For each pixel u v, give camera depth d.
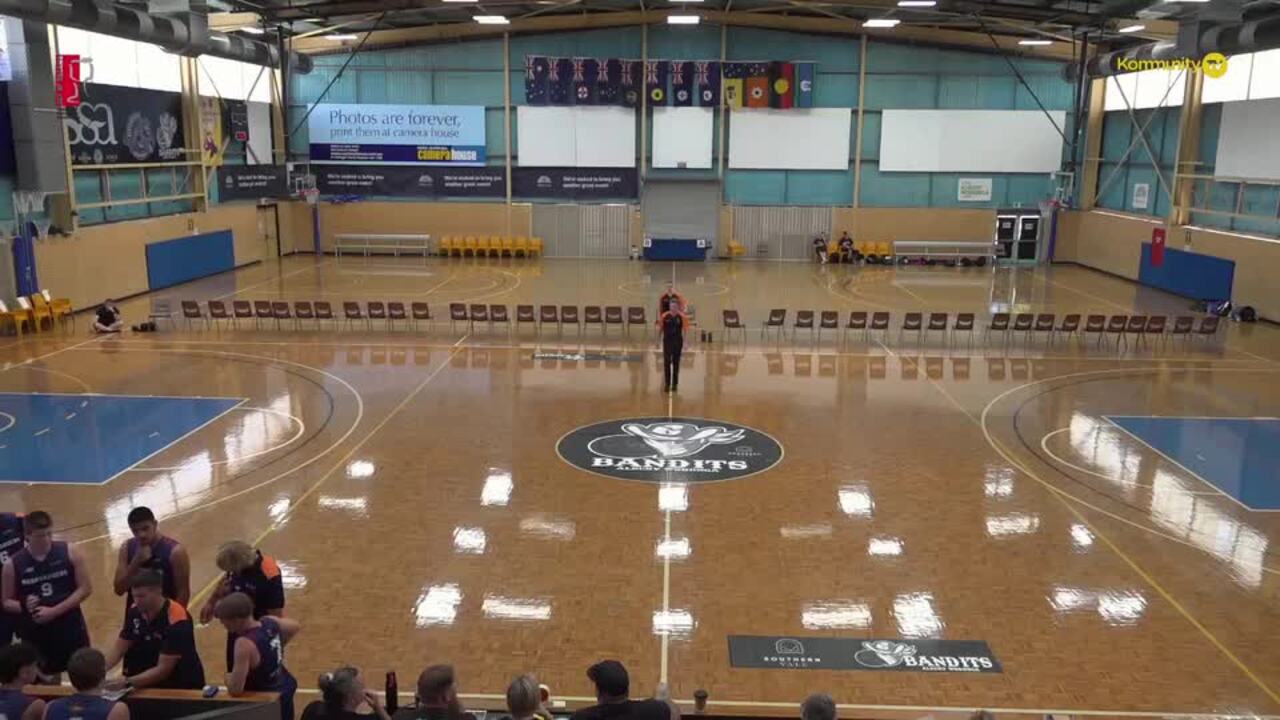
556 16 37.25
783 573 10.78
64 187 24.66
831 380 19.73
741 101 38.47
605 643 9.23
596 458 14.63
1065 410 17.66
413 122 38.78
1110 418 17.16
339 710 5.43
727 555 11.24
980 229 39.16
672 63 38.16
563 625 9.56
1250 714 8.17
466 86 38.81
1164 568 11.05
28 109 23.38
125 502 12.63
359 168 39.25
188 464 14.14
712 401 17.98
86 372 19.64
